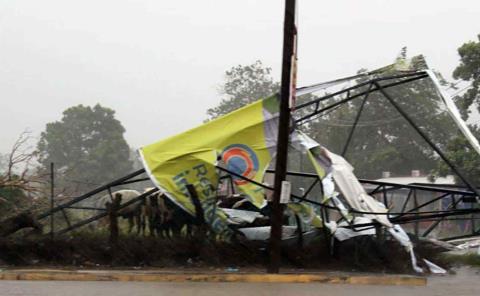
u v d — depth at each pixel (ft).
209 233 45.39
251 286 37.65
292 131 47.39
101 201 55.11
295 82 40.50
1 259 44.04
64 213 48.08
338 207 46.73
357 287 38.83
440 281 42.68
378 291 37.35
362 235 47.24
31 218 45.37
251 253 45.21
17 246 44.11
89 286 36.29
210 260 44.80
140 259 44.65
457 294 36.96
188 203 45.24
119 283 37.68
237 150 45.98
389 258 46.19
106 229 48.34
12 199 51.90
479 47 107.04
